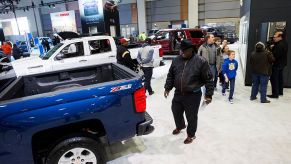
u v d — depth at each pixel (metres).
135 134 2.66
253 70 5.03
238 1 21.00
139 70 6.13
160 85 7.09
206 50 5.65
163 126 4.09
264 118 4.23
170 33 11.88
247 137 3.56
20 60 7.16
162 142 3.52
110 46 7.17
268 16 5.90
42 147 2.54
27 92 3.36
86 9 13.78
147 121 2.68
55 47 7.16
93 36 7.06
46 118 2.20
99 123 2.54
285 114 4.39
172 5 23.94
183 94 3.21
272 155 3.06
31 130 2.17
